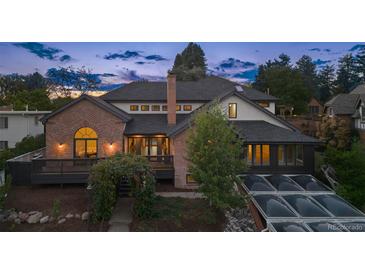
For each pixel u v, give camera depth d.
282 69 59.62
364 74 81.94
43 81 77.50
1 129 34.19
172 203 17.97
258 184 19.56
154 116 28.34
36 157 22.66
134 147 25.59
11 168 20.50
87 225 15.77
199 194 19.66
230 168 16.31
